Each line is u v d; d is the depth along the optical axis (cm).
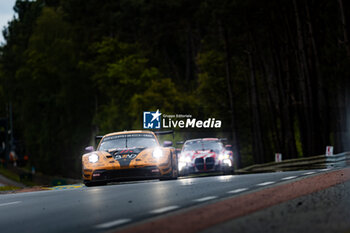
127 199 3375
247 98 16525
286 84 14050
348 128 10300
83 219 2625
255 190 3503
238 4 13088
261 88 16888
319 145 11131
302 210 2502
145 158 5066
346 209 2477
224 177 5256
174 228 2158
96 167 5031
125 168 4997
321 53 11250
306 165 8256
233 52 15962
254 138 15875
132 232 2128
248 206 2708
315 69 11094
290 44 12794
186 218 2398
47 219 2738
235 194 3356
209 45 17538
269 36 13725
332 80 10481
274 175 4947
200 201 3064
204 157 7006
